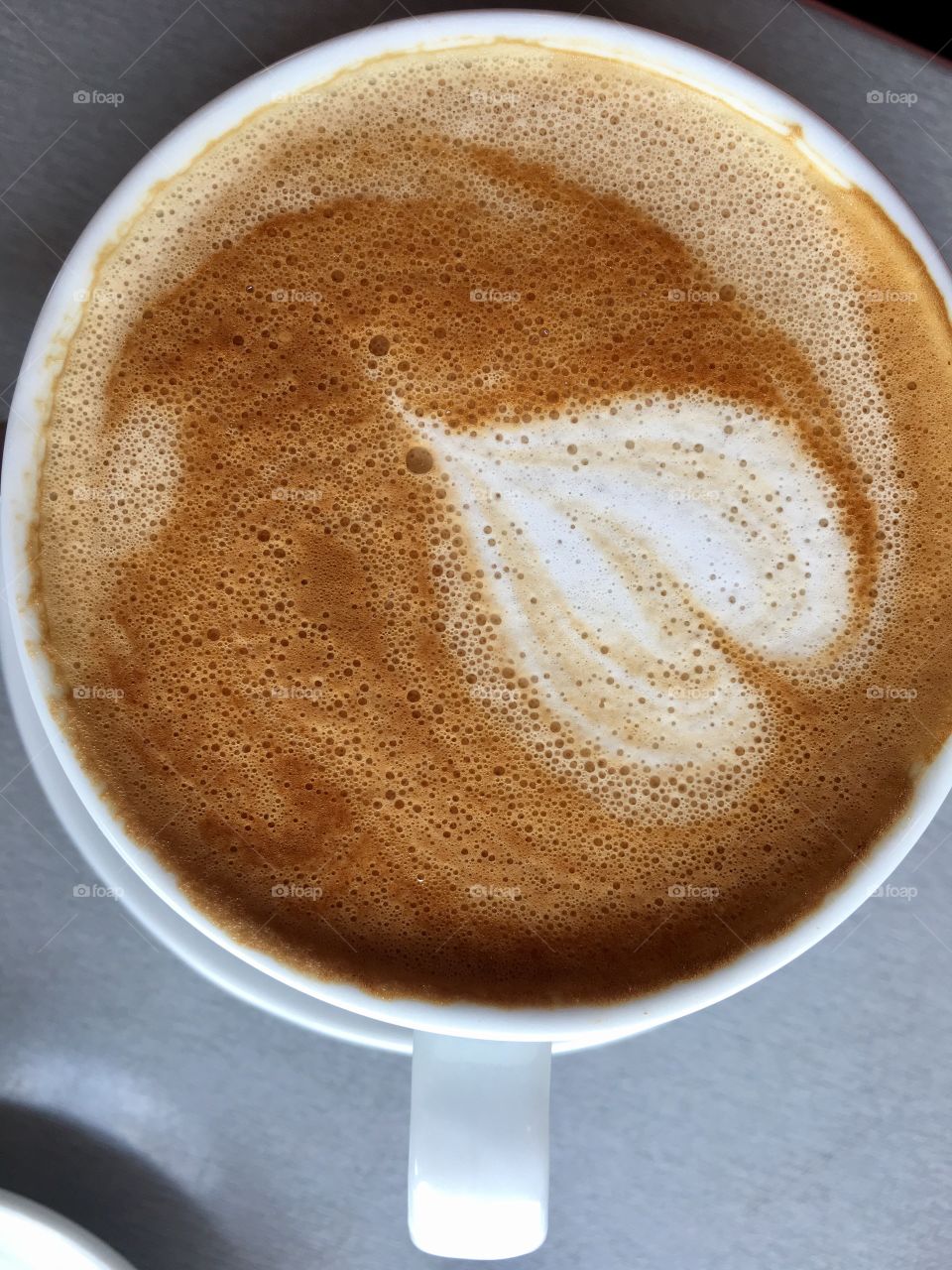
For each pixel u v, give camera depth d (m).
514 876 0.13
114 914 0.15
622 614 0.13
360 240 0.12
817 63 0.14
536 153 0.12
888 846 0.12
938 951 0.15
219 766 0.13
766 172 0.12
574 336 0.12
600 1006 0.12
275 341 0.12
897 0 0.14
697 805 0.13
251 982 0.14
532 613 0.13
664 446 0.13
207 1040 0.15
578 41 0.12
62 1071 0.15
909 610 0.13
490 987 0.12
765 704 0.13
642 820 0.13
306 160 0.12
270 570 0.13
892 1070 0.15
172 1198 0.15
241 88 0.12
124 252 0.12
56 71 0.14
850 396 0.12
